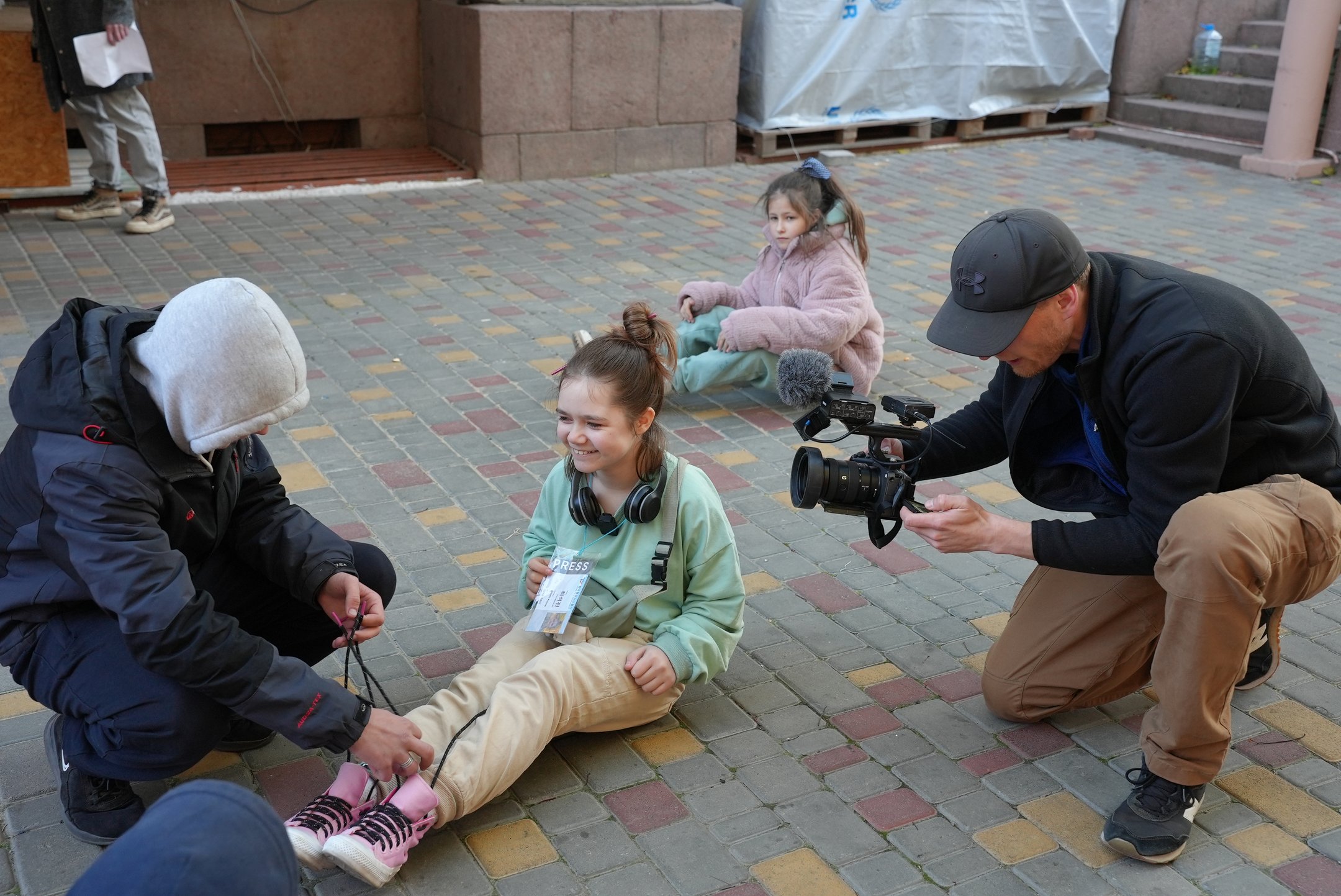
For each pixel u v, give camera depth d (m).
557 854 2.52
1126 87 11.20
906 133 10.55
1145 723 2.57
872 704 3.09
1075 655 2.87
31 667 2.38
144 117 7.16
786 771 2.81
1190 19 11.21
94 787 2.49
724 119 9.54
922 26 10.09
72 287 6.23
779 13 9.34
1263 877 2.52
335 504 4.05
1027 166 9.94
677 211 8.28
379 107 9.42
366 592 2.68
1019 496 4.37
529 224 7.84
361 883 2.43
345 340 5.64
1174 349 2.36
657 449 2.77
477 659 3.22
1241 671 2.42
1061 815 2.69
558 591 2.78
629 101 9.10
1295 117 9.65
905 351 5.76
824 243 4.92
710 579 2.82
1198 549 2.31
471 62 8.61
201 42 8.67
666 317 6.07
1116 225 8.19
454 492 4.18
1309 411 2.51
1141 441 2.43
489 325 5.93
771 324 4.82
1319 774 2.86
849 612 3.53
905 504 2.67
